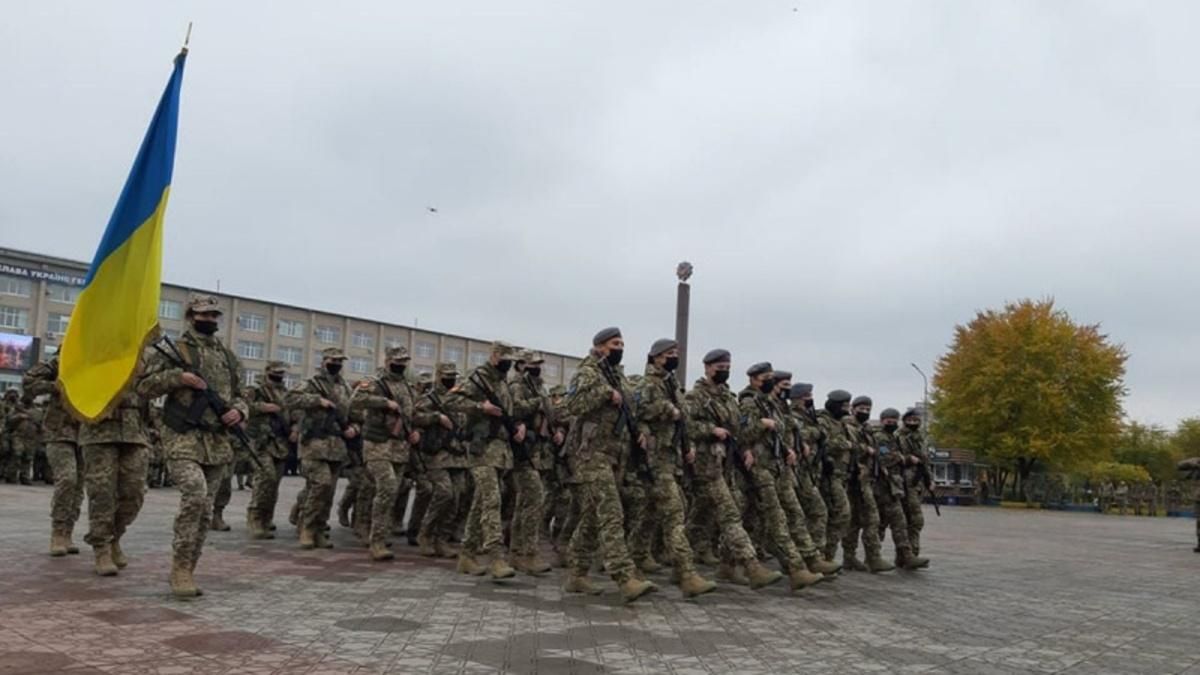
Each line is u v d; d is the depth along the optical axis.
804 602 9.59
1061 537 23.23
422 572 10.30
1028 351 54.47
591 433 9.04
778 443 10.92
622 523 8.95
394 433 11.56
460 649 6.43
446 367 12.20
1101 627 8.77
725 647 6.96
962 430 57.16
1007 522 31.06
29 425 23.33
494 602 8.50
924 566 13.52
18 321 54.00
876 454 13.17
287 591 8.55
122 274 8.80
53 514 9.97
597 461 8.98
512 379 11.43
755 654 6.75
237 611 7.43
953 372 57.22
